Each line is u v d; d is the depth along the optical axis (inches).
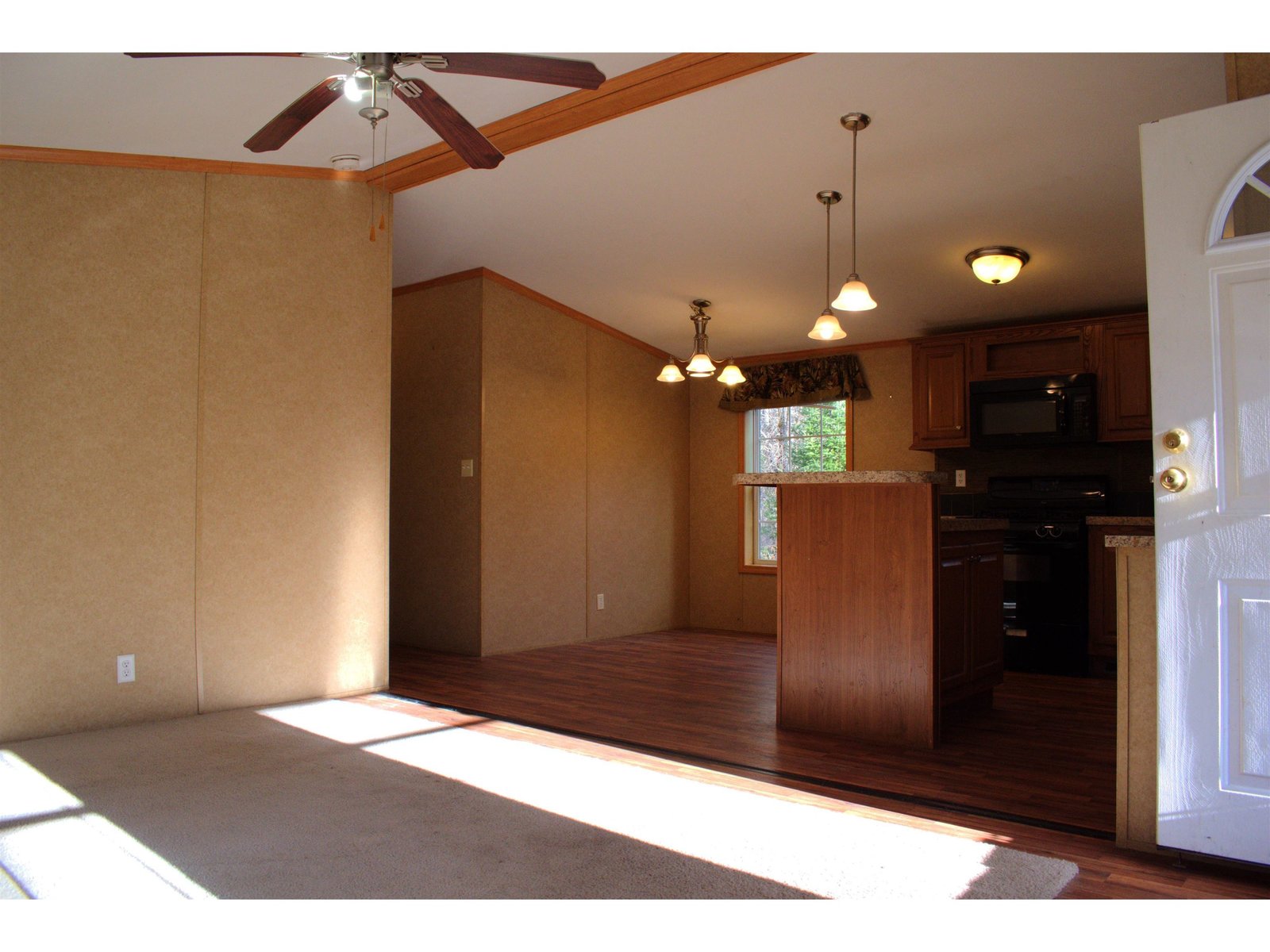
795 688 146.6
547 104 146.3
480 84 140.3
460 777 117.7
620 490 263.1
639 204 179.0
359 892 81.0
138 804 105.4
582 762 125.6
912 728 135.4
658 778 117.8
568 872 86.2
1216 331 87.3
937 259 194.5
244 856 89.7
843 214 175.0
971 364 226.1
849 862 89.4
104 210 146.2
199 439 153.7
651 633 268.7
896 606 137.6
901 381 252.7
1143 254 185.8
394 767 121.9
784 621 148.2
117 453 145.3
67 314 141.5
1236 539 85.9
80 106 132.0
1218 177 87.4
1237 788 85.5
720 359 284.0
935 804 108.2
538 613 234.4
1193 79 123.3
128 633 145.6
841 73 127.9
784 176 161.6
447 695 171.5
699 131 147.6
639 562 269.3
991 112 135.0
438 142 160.4
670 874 85.8
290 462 163.8
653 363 279.1
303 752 129.2
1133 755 94.5
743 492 279.3
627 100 139.6
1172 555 89.0
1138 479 215.5
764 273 210.7
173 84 127.6
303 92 132.0
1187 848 87.7
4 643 134.3
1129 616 95.5
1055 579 205.3
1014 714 159.2
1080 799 110.6
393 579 237.8
